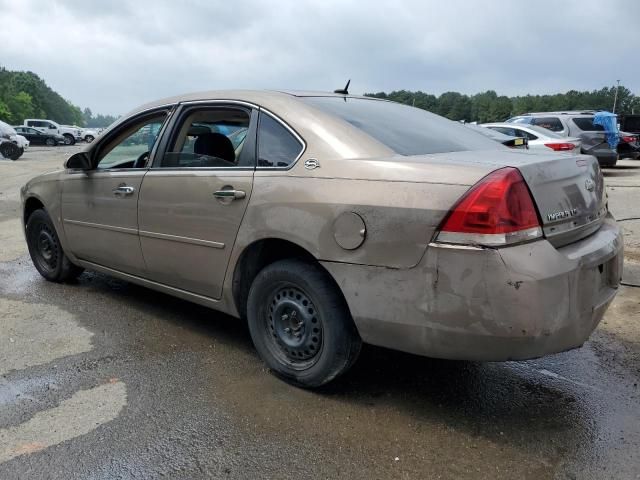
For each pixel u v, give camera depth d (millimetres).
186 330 4137
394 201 2668
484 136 3939
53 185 4871
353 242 2785
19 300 4793
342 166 2934
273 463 2576
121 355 3705
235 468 2543
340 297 2992
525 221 2504
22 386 3283
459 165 2646
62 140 43844
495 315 2459
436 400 3143
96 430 2832
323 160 3020
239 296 3520
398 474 2502
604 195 3295
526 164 2645
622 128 22484
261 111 3422
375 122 3385
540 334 2477
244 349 3809
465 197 2502
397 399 3146
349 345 3021
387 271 2701
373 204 2723
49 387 3273
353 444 2719
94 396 3170
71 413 2992
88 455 2629
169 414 2980
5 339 3959
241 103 3547
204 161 3623
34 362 3598
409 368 3535
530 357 2537
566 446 2711
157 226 3850
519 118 16766
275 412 3000
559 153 3168
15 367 3525
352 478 2477
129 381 3346
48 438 2764
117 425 2875
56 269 5148
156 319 4355
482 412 3021
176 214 3695
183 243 3688
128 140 4242
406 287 2656
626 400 3162
